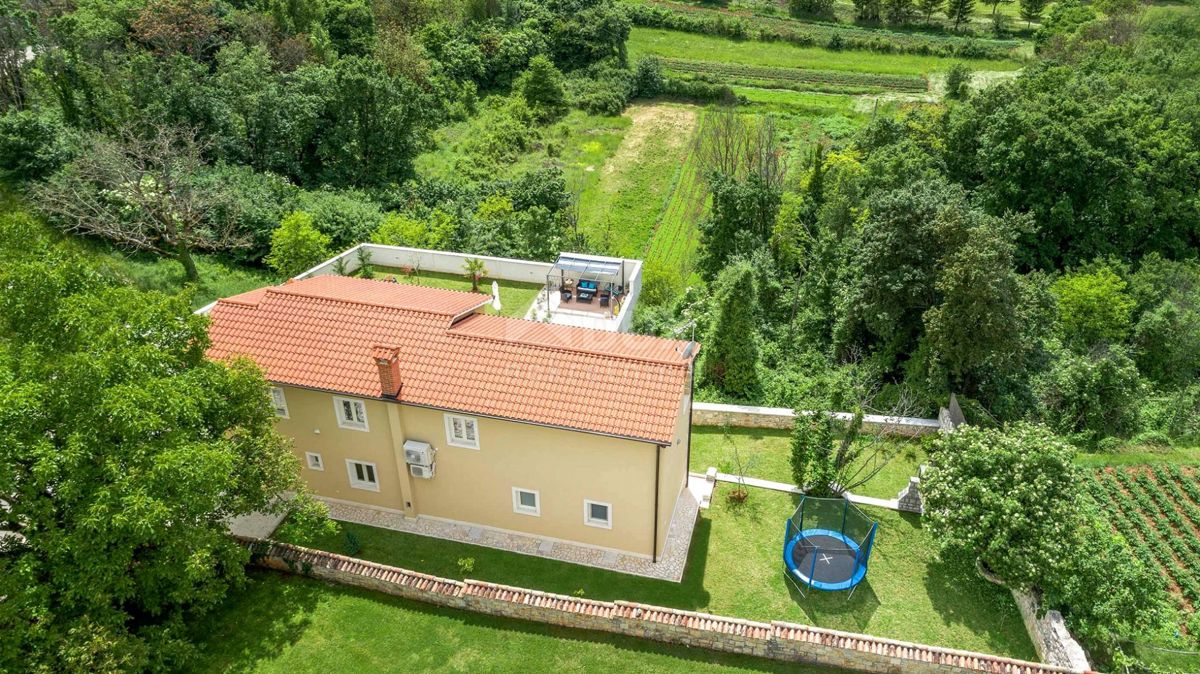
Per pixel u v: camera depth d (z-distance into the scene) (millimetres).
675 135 87250
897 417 34656
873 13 113750
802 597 26094
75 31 64688
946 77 96875
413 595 25234
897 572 27141
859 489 31391
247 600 25156
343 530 28969
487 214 58625
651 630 23672
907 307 38156
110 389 20125
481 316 31188
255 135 60938
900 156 57906
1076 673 21234
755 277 45625
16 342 20906
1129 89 69625
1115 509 31906
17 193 45906
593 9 99312
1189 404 41688
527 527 28500
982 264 33375
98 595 19359
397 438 27672
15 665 18531
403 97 66375
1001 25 112312
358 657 23406
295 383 27234
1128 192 57344
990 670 21453
